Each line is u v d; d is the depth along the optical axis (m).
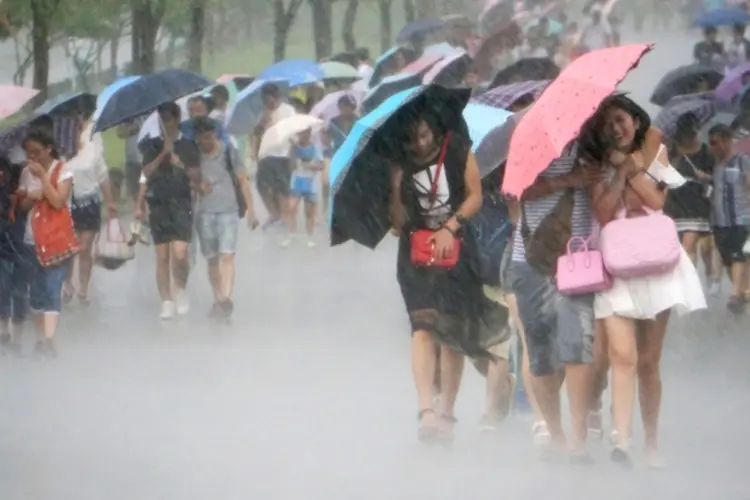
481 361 25.45
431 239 24.14
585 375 22.78
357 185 24.50
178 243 39.62
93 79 100.31
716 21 85.38
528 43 95.56
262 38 132.88
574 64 22.64
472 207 24.33
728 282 46.81
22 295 35.50
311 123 58.31
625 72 21.98
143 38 73.06
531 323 23.20
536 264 22.86
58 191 34.22
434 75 59.12
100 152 42.66
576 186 22.53
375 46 142.88
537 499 21.06
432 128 24.16
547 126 21.91
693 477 22.31
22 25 66.88
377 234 24.80
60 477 22.88
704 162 39.34
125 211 59.91
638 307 22.42
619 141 22.38
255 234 62.34
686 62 101.94
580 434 22.95
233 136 63.03
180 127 39.62
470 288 24.44
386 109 24.19
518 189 22.25
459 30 85.25
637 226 22.31
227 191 39.31
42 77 61.56
